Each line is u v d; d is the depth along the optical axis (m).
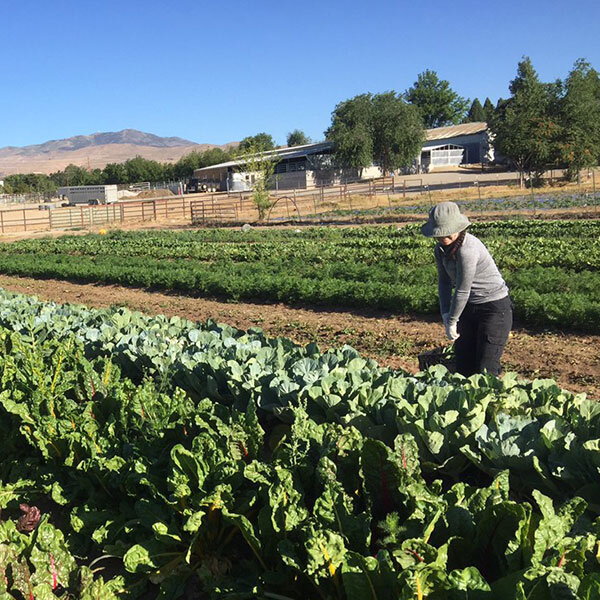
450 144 86.56
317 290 15.60
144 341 7.43
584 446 3.88
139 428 5.01
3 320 9.90
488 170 78.38
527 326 12.23
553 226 28.83
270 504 3.62
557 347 10.84
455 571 2.77
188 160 118.19
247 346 6.90
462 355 6.97
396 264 19.16
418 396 5.03
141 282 20.75
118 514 4.76
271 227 41.78
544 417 4.71
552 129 54.34
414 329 12.76
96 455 4.90
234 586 3.80
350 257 21.34
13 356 7.43
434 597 2.80
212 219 50.75
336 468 3.88
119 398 5.57
